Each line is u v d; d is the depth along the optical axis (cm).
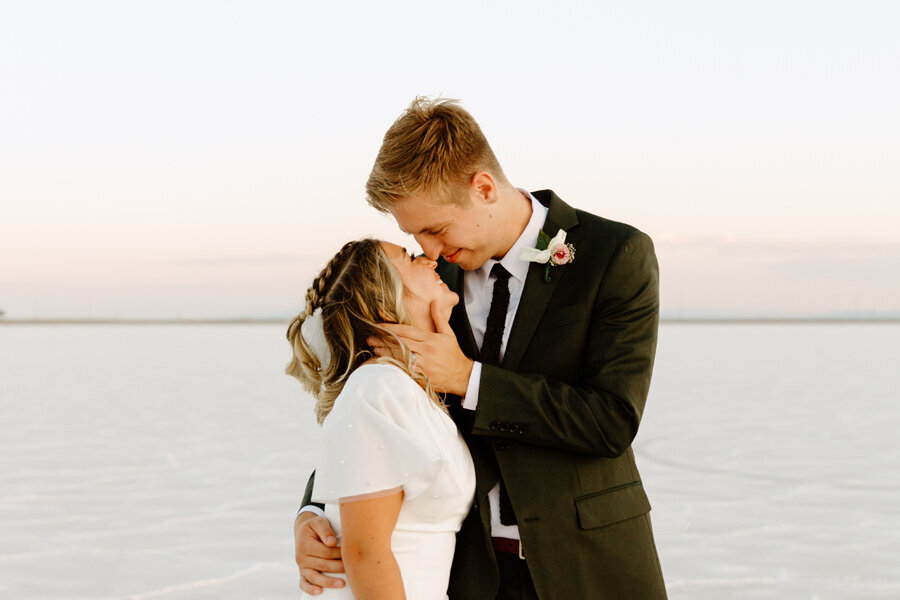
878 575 480
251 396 1512
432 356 222
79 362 2591
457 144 227
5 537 565
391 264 228
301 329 237
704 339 5009
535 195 260
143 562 511
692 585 463
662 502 659
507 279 245
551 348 235
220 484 738
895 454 889
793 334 6328
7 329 8812
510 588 237
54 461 854
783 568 493
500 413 222
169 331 7431
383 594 203
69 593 457
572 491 230
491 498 238
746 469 803
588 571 228
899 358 2866
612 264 233
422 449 205
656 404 1376
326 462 210
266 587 467
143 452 908
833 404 1377
